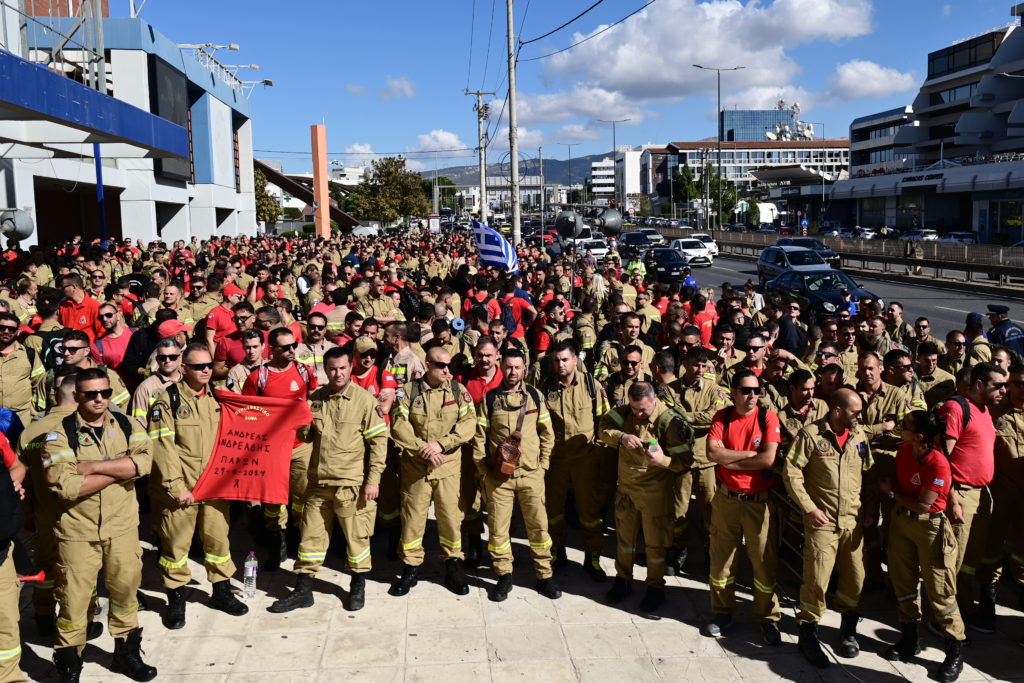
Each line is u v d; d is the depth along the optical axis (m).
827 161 150.75
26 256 15.02
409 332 7.13
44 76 13.13
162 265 15.55
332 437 5.82
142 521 7.68
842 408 5.18
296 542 7.09
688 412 6.56
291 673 5.12
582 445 6.43
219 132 42.72
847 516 5.30
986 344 8.51
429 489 6.24
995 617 5.88
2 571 4.45
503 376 6.03
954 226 62.59
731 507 5.51
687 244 41.22
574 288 14.99
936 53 78.38
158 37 32.44
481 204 49.56
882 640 5.62
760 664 5.28
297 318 12.12
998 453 5.75
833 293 19.41
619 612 6.00
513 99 25.69
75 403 4.96
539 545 6.20
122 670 5.07
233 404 5.77
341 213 61.78
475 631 5.68
